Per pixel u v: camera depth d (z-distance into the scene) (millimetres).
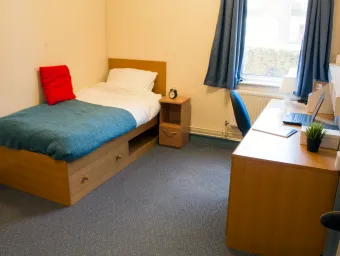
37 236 2240
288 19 3523
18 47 3109
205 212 2578
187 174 3225
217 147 3945
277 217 1974
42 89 3438
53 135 2506
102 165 2955
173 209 2609
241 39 3607
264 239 2059
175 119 4145
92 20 4012
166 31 3967
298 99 3443
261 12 3604
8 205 2605
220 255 2100
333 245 1834
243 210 2041
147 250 2131
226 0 3477
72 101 3533
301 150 2020
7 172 2861
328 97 2803
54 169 2561
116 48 4309
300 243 1972
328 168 1772
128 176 3156
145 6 3992
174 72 4062
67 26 3645
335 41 3264
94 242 2193
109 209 2584
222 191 2910
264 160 1881
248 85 3771
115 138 3064
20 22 3092
